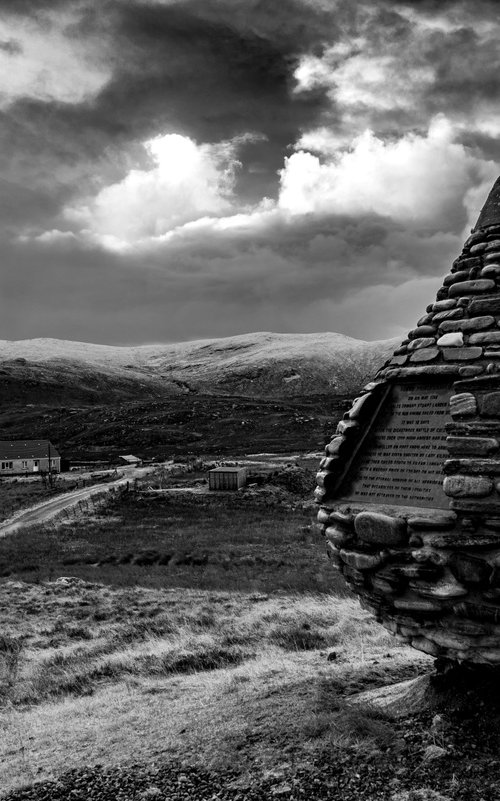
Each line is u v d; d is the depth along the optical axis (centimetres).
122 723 786
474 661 551
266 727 665
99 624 1622
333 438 732
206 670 1106
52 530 3844
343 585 1969
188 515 4447
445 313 653
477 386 583
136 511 4606
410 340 688
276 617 1509
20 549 3188
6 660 1295
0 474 8431
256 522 4112
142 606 1819
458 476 553
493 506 528
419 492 614
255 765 587
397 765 557
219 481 5456
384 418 695
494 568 523
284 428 12019
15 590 2117
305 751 597
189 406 13988
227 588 2059
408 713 646
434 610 561
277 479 5809
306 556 2783
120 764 634
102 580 2300
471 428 566
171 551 2950
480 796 502
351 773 552
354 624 1355
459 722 605
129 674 1127
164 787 572
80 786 596
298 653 1115
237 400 15200
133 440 11400
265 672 950
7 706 1007
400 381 683
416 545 572
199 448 10319
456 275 667
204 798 545
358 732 614
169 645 1302
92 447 11231
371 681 811
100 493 5338
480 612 530
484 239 668
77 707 922
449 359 623
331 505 677
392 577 583
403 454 652
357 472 690
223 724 701
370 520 599
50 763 671
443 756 555
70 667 1203
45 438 12394
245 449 9775
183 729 711
